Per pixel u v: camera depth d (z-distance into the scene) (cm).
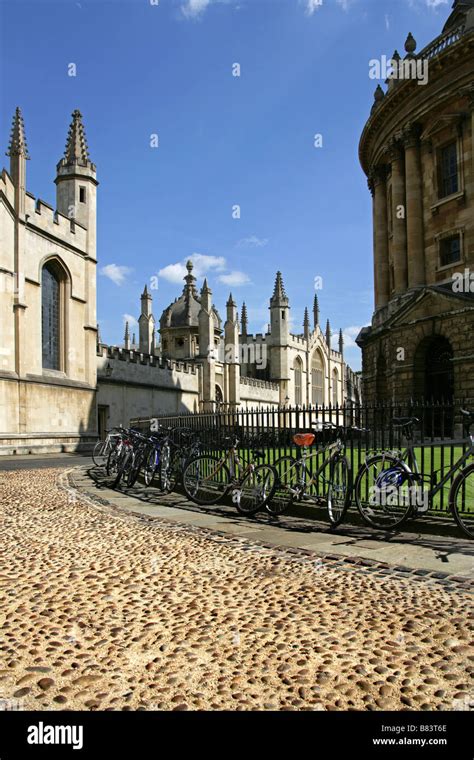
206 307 5984
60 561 675
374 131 3612
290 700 346
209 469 1145
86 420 3900
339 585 572
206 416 1370
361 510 851
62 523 930
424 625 461
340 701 345
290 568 638
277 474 971
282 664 392
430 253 3148
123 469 1450
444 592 546
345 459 880
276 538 803
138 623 473
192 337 7425
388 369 3266
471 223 2902
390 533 826
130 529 877
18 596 544
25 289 3362
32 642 435
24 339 3316
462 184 2956
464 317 2747
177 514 1024
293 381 8881
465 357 2714
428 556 684
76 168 4056
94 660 403
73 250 3888
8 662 399
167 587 571
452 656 404
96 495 1297
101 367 4316
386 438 1216
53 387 3562
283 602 521
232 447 1081
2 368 3155
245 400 7275
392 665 391
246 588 565
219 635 445
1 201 3159
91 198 4125
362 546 745
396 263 3347
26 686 366
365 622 469
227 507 1102
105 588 569
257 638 438
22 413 3275
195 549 735
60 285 3809
